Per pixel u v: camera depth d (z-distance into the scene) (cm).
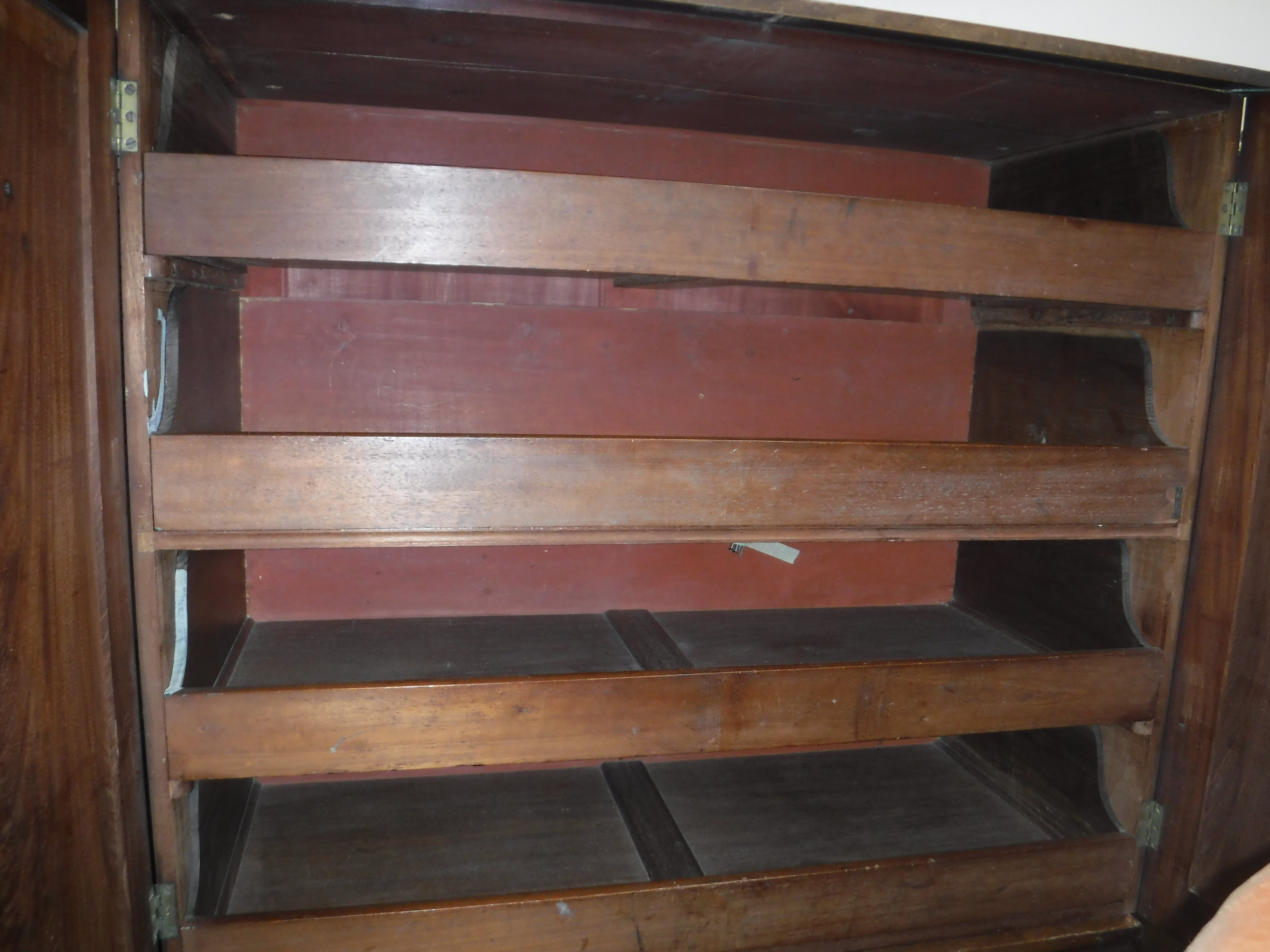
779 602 209
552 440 128
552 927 138
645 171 181
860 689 145
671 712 138
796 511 137
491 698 132
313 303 171
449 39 126
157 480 119
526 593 193
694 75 141
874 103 156
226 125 154
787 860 163
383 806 179
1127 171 167
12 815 98
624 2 117
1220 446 153
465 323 177
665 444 131
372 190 116
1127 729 167
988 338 208
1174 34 136
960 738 215
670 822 169
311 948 133
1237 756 157
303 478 122
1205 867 160
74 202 107
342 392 174
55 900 107
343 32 124
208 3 114
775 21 122
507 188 119
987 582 208
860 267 132
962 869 155
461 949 137
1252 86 143
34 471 101
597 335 185
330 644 169
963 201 204
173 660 128
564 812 179
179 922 129
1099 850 163
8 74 93
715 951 145
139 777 123
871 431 206
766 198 127
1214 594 155
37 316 100
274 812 175
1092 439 177
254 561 180
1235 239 150
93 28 107
